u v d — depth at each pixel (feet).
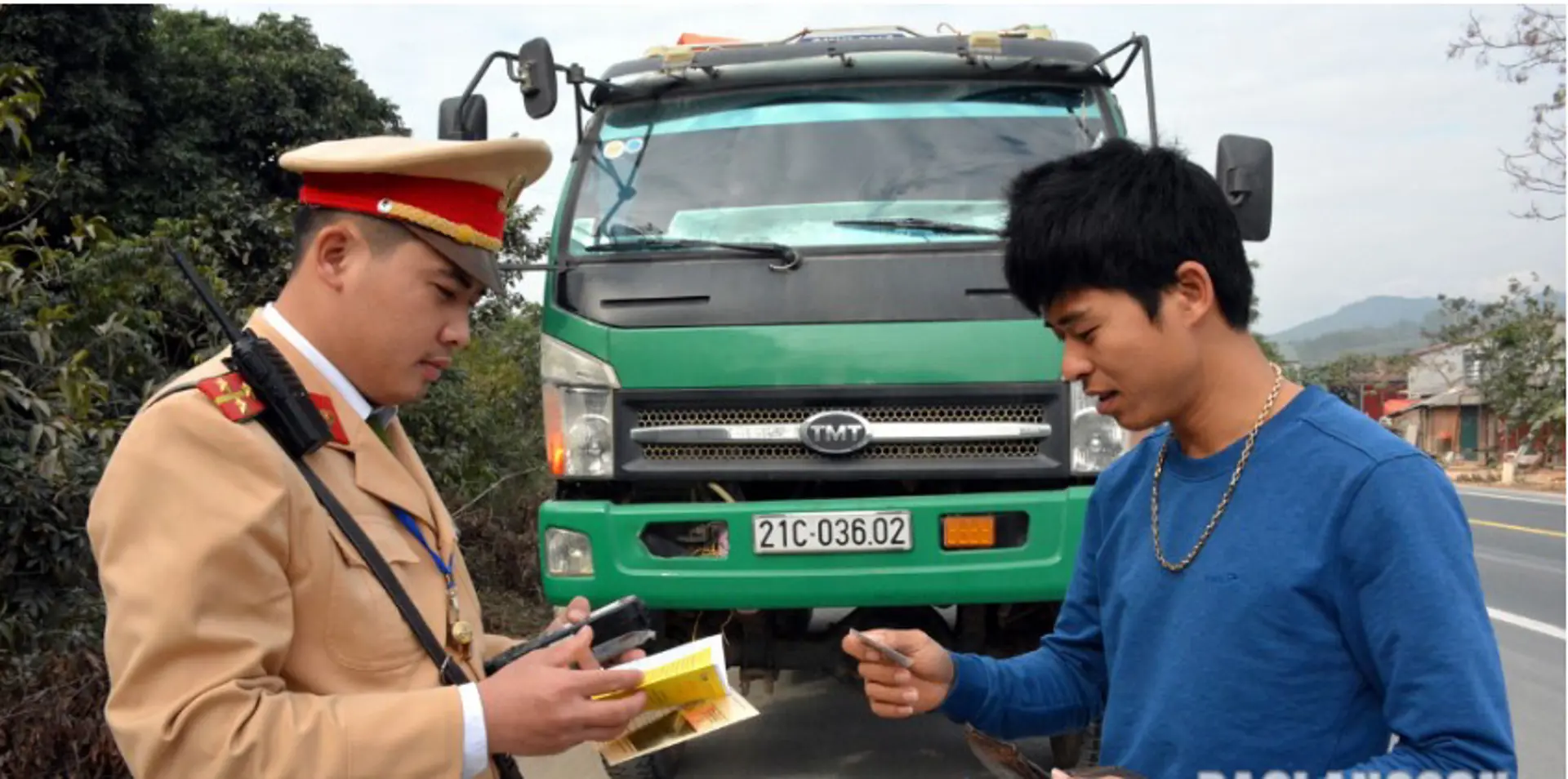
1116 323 5.07
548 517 12.98
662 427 13.02
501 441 25.08
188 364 17.97
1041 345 12.65
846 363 12.71
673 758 13.61
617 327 13.14
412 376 5.43
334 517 5.03
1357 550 4.66
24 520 12.84
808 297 12.89
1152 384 5.10
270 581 4.68
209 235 20.03
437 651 5.26
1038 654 6.48
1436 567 4.51
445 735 4.71
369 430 5.35
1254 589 4.84
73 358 13.09
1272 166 13.44
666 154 14.49
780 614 14.34
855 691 17.79
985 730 6.20
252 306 18.43
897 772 14.19
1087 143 14.32
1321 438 4.90
